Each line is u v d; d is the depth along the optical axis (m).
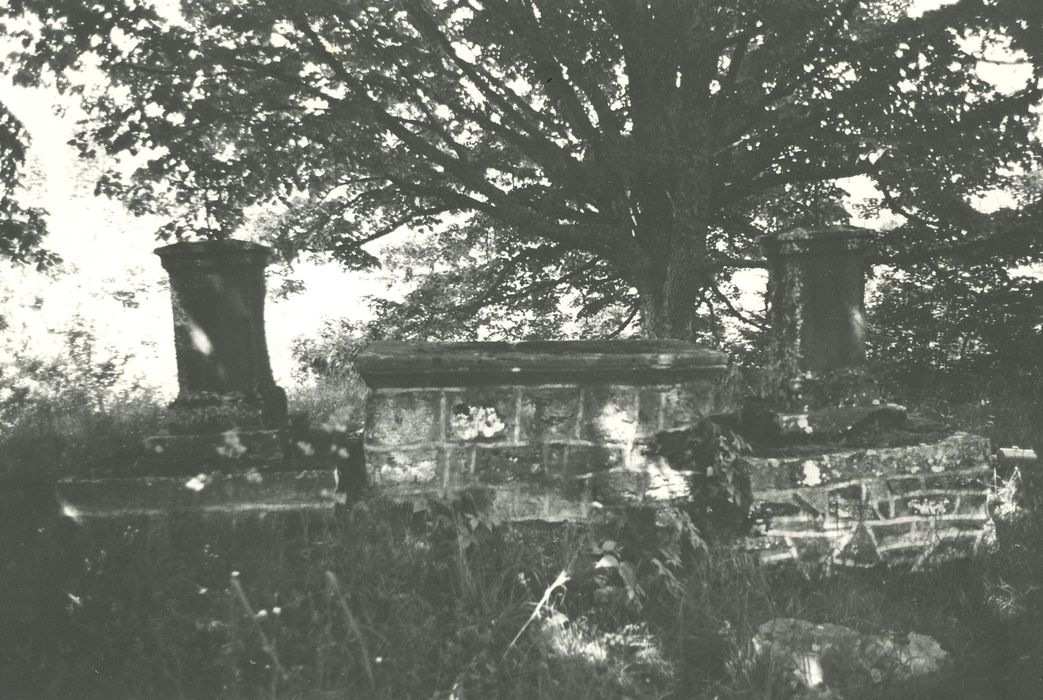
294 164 9.07
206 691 3.22
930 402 8.58
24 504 4.17
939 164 8.03
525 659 3.31
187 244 4.04
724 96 8.87
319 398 8.08
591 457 4.16
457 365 4.03
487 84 9.99
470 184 9.42
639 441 4.18
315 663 3.30
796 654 3.33
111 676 3.29
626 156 8.34
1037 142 8.23
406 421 4.06
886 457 4.06
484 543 3.91
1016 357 9.12
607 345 4.54
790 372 4.36
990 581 3.99
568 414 4.15
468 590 3.61
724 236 10.94
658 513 4.12
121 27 7.96
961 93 7.98
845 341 4.32
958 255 9.57
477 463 4.10
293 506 3.90
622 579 3.82
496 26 8.80
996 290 9.62
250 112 8.73
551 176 9.42
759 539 3.97
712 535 4.07
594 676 3.25
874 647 3.40
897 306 9.81
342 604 3.40
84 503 3.85
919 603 3.88
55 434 6.35
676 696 3.23
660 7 8.05
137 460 4.07
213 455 4.04
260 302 4.29
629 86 9.20
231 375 4.14
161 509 3.87
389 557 3.79
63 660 3.32
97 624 3.43
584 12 8.69
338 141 9.22
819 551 3.99
